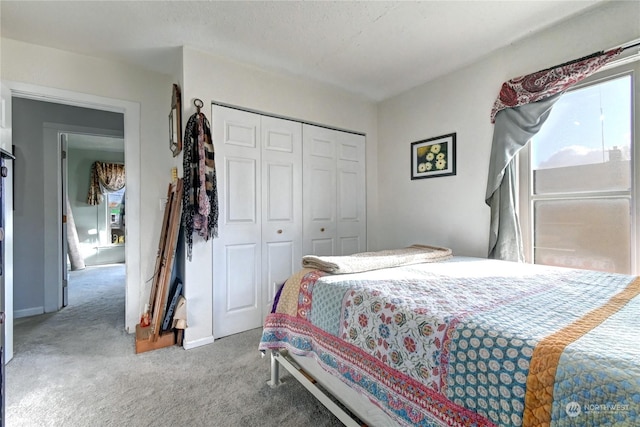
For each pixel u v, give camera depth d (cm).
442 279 137
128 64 246
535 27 196
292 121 273
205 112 225
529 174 212
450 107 260
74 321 274
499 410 71
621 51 166
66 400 152
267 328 155
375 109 333
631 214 170
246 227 245
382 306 106
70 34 201
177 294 221
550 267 170
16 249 290
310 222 285
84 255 591
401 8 178
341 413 121
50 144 307
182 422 135
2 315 107
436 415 84
